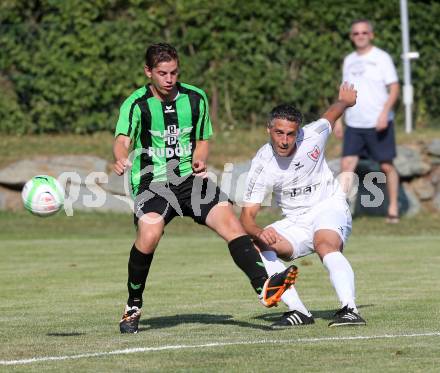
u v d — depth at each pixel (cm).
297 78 5412
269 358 1688
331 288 2661
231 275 2948
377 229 4328
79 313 2277
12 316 2234
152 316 2219
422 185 4891
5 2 5206
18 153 5009
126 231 4381
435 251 3531
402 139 5006
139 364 1653
